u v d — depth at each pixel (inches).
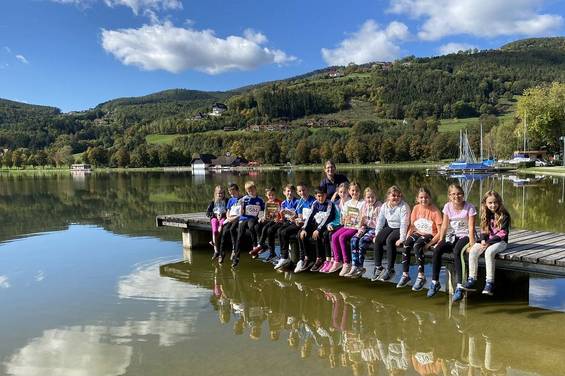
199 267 348.2
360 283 301.7
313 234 317.1
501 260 259.1
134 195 1060.5
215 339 208.4
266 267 347.6
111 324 228.8
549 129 2201.0
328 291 284.5
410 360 185.9
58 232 518.0
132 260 372.5
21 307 257.3
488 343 201.6
